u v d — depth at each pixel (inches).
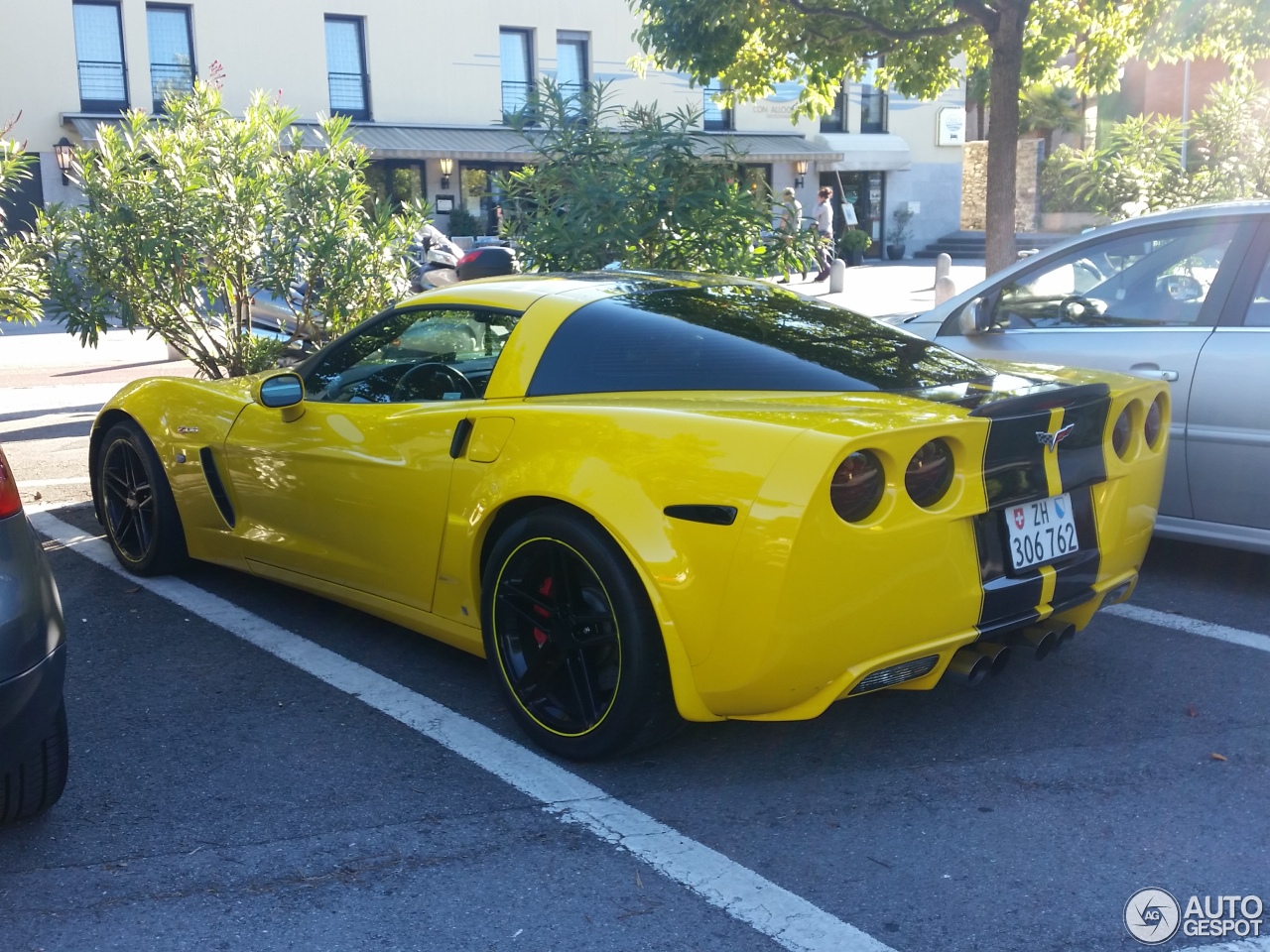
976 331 213.8
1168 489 189.8
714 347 136.7
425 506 144.1
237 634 175.3
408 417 148.6
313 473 161.9
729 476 113.7
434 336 156.1
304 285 295.1
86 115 934.4
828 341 142.0
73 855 114.2
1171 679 155.6
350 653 167.5
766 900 105.5
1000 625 125.4
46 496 267.9
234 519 182.2
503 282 159.2
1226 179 601.3
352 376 165.8
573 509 125.7
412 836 117.2
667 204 272.1
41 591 105.4
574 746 130.3
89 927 102.2
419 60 1077.1
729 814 121.2
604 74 1157.7
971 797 124.1
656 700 123.0
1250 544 183.5
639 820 120.1
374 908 104.8
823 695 117.5
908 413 118.7
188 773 131.4
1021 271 211.3
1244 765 130.6
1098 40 430.3
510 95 1127.6
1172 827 117.4
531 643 136.2
